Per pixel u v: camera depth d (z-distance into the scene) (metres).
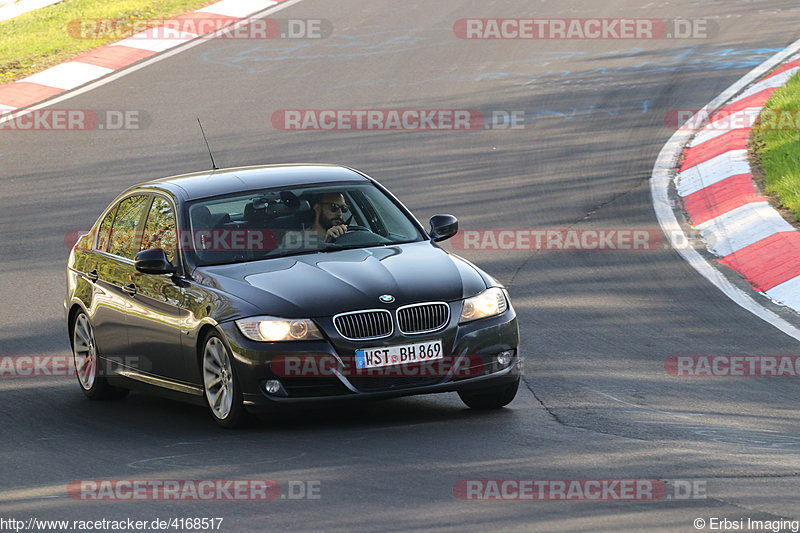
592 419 27.31
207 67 85.56
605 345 34.53
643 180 55.25
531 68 78.94
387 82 78.50
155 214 31.75
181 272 29.70
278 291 27.41
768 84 67.81
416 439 25.97
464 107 71.44
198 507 21.58
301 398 26.48
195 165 63.78
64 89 81.94
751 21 86.12
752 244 43.66
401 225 31.28
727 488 21.53
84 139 70.75
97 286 32.69
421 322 27.16
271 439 26.56
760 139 57.38
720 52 78.38
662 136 62.12
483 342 27.58
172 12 101.06
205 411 30.38
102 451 26.56
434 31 90.69
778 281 39.69
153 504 21.89
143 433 28.25
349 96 75.94
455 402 30.14
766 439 25.33
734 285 40.31
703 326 36.03
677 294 39.66
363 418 28.55
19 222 56.12
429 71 80.25
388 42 88.69
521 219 50.88
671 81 72.69
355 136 67.25
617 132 63.78
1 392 33.62
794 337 34.47
